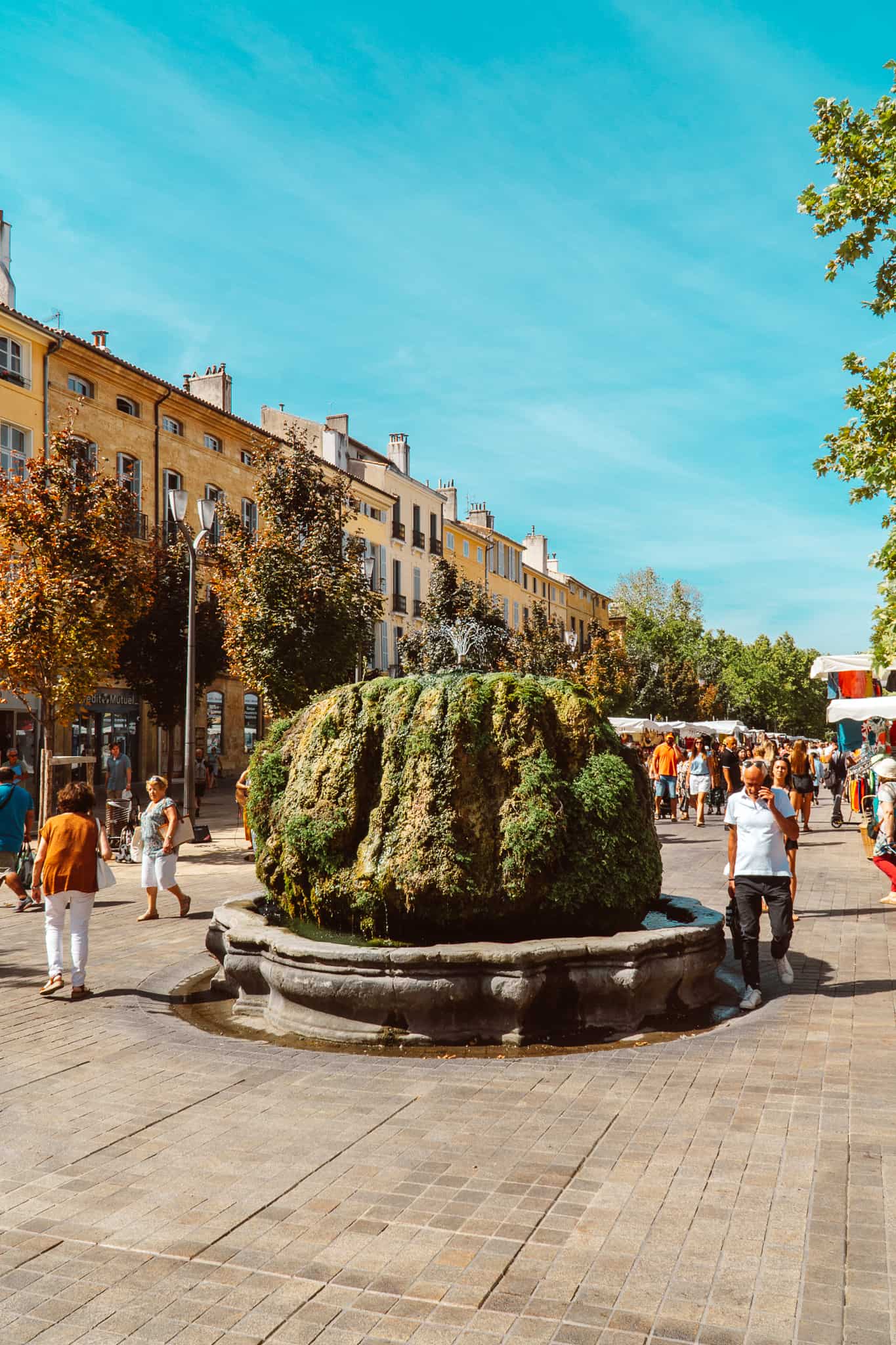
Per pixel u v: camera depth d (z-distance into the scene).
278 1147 4.51
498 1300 3.19
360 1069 5.71
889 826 11.23
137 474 29.80
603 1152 4.33
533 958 6.22
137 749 30.19
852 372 12.17
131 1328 3.10
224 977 7.72
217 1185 4.11
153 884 11.09
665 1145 4.38
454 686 6.96
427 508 51.16
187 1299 3.25
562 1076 5.44
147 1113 5.00
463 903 6.69
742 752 28.70
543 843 6.64
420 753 6.84
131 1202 3.98
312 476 19.39
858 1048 5.74
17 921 11.21
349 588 17.98
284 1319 3.13
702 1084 5.21
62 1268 3.48
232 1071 5.68
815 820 25.64
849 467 12.06
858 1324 2.99
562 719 7.11
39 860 7.64
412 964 6.21
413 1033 6.24
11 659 16.14
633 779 7.12
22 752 24.78
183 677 26.38
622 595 67.19
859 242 10.96
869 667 17.23
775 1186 3.92
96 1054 6.06
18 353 25.41
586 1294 3.20
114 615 16.83
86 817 7.76
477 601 36.44
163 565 26.45
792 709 83.50
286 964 6.57
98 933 10.29
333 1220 3.77
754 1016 6.55
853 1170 4.05
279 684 17.19
